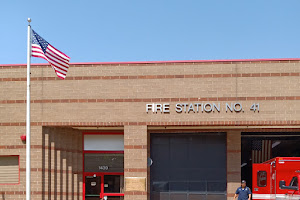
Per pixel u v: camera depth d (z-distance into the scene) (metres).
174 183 20.73
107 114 19.41
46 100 19.58
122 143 21.09
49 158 19.58
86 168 21.09
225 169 20.70
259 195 18.36
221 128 20.69
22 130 19.47
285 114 18.92
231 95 19.12
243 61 19.23
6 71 19.77
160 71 19.45
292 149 21.16
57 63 17.03
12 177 19.45
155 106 19.31
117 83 19.52
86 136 21.14
